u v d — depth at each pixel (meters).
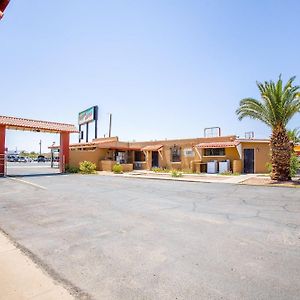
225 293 3.29
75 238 5.45
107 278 3.71
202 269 3.97
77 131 25.58
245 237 5.49
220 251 4.70
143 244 5.08
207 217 7.29
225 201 9.88
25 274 3.85
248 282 3.57
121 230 6.02
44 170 29.20
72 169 25.17
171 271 3.91
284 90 16.41
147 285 3.51
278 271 3.89
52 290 3.40
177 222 6.74
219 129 27.84
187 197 10.84
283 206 8.88
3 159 20.64
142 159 33.25
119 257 4.45
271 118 17.09
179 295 3.26
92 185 14.88
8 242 5.22
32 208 8.48
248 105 17.81
